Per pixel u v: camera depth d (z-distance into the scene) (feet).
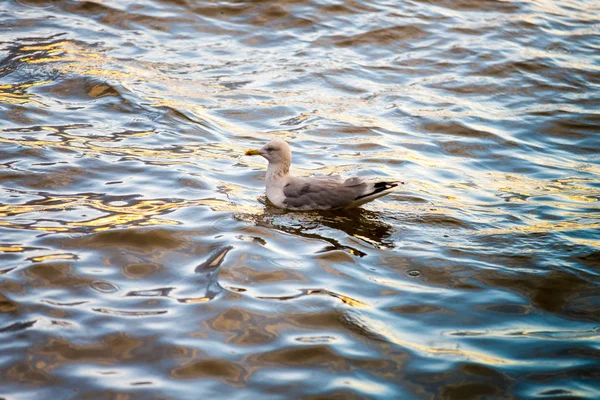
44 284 30.04
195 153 44.65
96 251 32.68
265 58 59.88
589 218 39.06
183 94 52.65
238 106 51.90
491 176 45.27
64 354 26.13
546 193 42.73
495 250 34.96
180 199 38.32
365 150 47.09
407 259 33.88
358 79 57.82
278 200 39.04
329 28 65.21
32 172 39.93
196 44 60.95
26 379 24.85
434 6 71.00
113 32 61.16
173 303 29.35
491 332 28.58
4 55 55.57
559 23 70.13
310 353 26.81
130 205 37.24
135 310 28.76
